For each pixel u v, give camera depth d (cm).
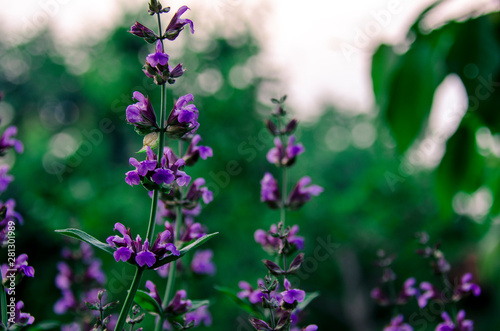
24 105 1900
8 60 1816
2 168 192
